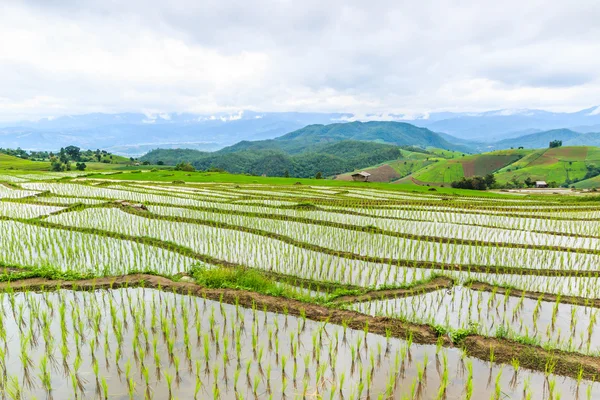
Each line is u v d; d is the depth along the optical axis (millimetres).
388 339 8227
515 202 39969
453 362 7551
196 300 10188
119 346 7773
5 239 16562
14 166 107438
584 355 7812
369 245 17125
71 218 21547
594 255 16219
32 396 6379
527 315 10055
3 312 9352
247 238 17953
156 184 51188
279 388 6652
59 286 10672
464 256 15680
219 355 7625
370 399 6418
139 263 13898
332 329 8805
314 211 26703
